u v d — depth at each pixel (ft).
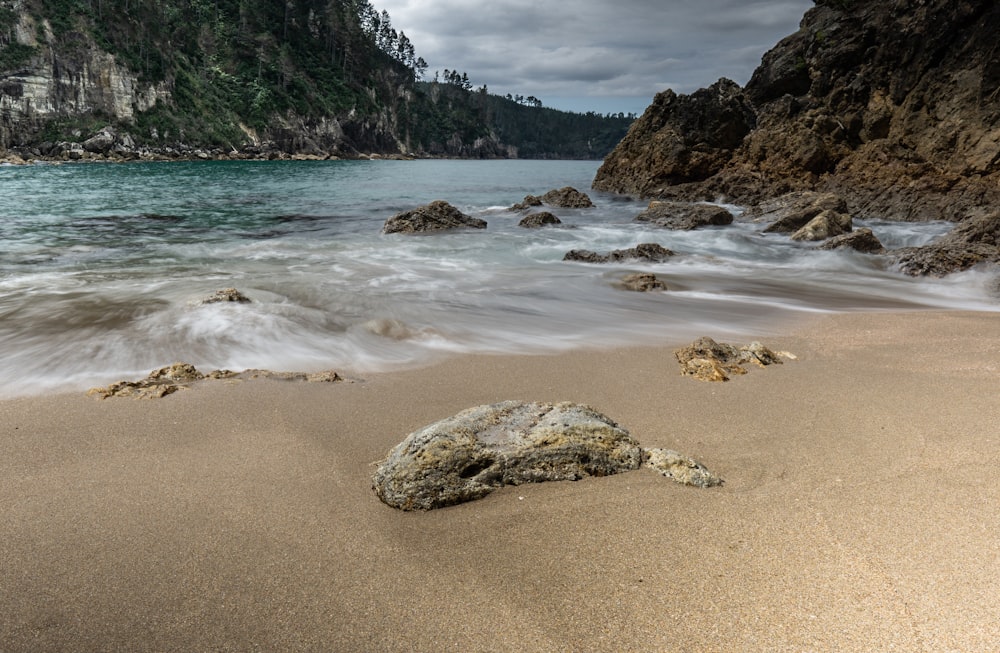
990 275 36.88
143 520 10.73
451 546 10.12
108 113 252.62
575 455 12.52
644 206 85.15
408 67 547.08
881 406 16.53
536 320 27.35
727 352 20.98
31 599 8.71
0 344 21.07
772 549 9.92
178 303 26.63
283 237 52.37
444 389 17.79
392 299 29.84
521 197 109.19
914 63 74.95
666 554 9.82
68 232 51.26
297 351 21.39
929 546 9.95
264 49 351.87
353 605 8.68
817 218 54.19
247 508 11.18
